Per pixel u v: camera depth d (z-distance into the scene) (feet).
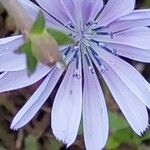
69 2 0.40
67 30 0.41
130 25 0.41
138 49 0.42
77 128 0.43
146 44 0.41
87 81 0.43
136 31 0.41
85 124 0.43
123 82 0.43
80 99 0.43
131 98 0.43
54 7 0.40
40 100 0.41
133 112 0.43
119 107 0.46
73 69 0.42
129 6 0.40
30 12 0.39
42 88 0.41
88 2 0.41
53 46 0.33
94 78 0.43
